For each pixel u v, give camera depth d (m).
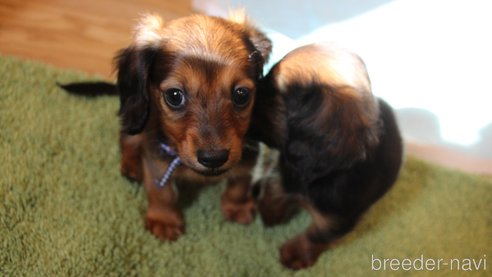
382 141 0.32
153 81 0.32
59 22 0.54
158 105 0.32
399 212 0.45
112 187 0.41
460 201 0.47
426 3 0.54
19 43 0.51
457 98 0.54
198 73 0.29
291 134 0.31
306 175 0.31
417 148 0.53
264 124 0.32
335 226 0.35
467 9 0.53
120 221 0.39
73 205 0.39
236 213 0.41
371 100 0.30
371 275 0.40
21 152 0.41
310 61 0.30
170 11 0.58
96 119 0.45
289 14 0.55
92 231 0.38
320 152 0.30
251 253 0.40
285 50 0.52
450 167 0.50
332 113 0.29
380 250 0.42
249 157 0.35
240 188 0.40
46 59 0.51
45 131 0.43
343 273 0.40
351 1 0.54
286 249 0.40
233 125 0.31
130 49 0.33
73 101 0.45
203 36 0.30
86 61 0.51
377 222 0.44
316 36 0.55
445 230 0.44
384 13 0.54
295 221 0.43
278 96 0.31
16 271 0.35
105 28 0.55
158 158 0.35
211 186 0.43
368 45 0.55
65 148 0.42
